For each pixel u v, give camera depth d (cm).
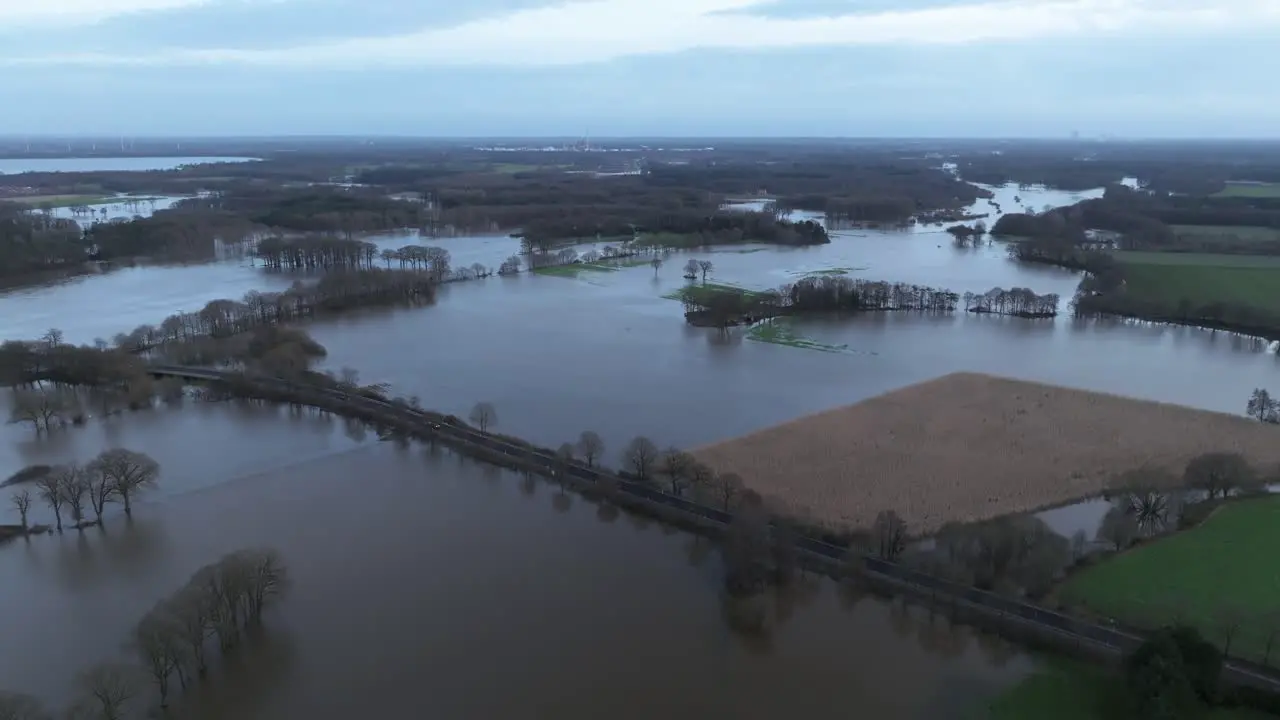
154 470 13500
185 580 11194
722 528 12300
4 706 7725
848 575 11025
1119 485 13650
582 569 11462
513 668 9362
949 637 9894
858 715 8619
